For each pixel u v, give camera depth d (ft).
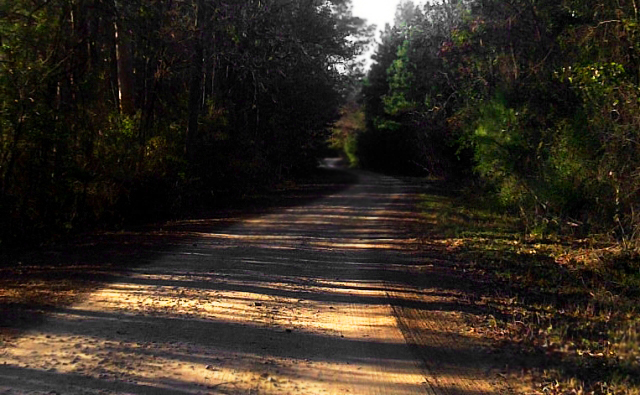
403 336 24.22
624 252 40.88
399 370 20.35
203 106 80.02
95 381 18.04
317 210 76.38
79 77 49.60
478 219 66.85
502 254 44.47
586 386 19.13
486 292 32.83
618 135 42.52
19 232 43.39
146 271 34.47
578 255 43.11
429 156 130.00
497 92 66.64
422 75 107.76
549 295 32.71
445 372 20.30
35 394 16.90
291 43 81.05
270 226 58.23
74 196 49.60
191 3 65.82
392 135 183.42
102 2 53.11
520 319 27.12
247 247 44.60
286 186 123.95
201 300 28.40
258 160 97.30
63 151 45.80
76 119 48.78
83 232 50.55
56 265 35.53
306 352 21.86
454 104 93.61
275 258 40.50
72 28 48.57
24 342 21.27
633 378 19.36
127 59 65.10
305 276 35.27
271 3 73.05
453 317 27.25
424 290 32.89
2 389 17.17
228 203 83.10
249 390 17.93
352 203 88.33
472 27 71.97
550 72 59.72
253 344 22.43
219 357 20.76
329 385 18.71
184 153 70.13
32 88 41.50
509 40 66.69
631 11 46.68
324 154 194.70
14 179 43.32
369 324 25.94
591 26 50.55
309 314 27.17
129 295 28.71
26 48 41.70
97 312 25.52
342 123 232.32
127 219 57.88
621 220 44.91
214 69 78.69
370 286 33.45
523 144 62.75
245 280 33.30
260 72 82.53
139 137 60.03
